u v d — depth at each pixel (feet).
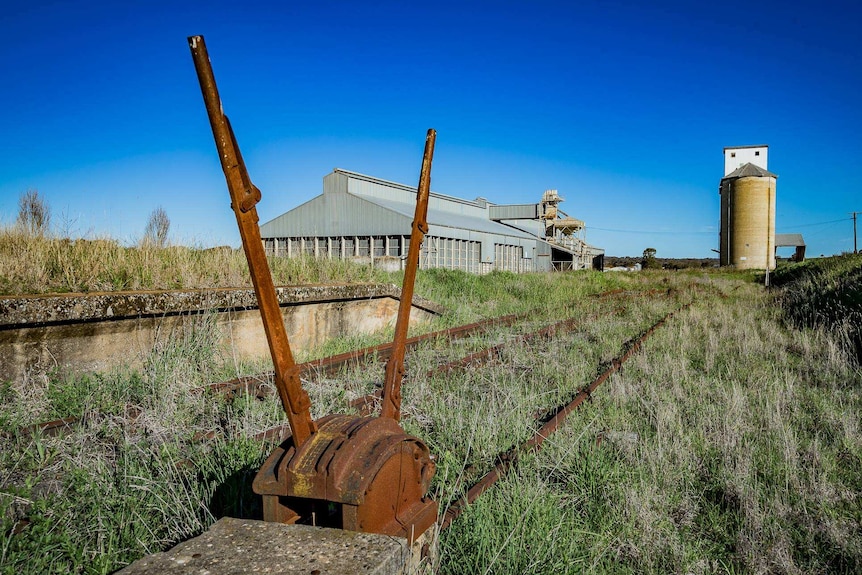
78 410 16.63
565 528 11.00
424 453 8.37
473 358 26.16
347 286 33.42
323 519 7.63
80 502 10.82
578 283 75.10
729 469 13.61
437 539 9.02
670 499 12.49
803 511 12.13
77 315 20.06
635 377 22.85
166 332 23.68
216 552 6.07
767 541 11.12
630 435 15.92
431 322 41.34
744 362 26.22
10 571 8.43
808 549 10.84
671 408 17.94
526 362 25.77
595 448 14.71
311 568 5.77
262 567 5.77
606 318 41.14
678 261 389.39
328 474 6.70
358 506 6.71
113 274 25.32
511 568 9.70
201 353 23.12
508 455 13.78
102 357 21.50
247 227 6.39
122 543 9.86
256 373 22.68
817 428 17.13
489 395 19.03
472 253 132.36
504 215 211.41
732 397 19.19
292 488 6.86
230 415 16.22
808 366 25.36
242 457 12.59
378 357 26.53
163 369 20.25
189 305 24.14
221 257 32.19
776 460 14.43
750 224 197.26
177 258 30.32
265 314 6.76
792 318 40.70
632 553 10.64
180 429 15.31
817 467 14.14
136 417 15.90
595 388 20.61
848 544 10.80
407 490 7.84
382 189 131.23
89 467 12.14
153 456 12.86
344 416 8.06
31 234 27.58
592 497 12.50
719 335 33.60
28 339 19.22
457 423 15.71
